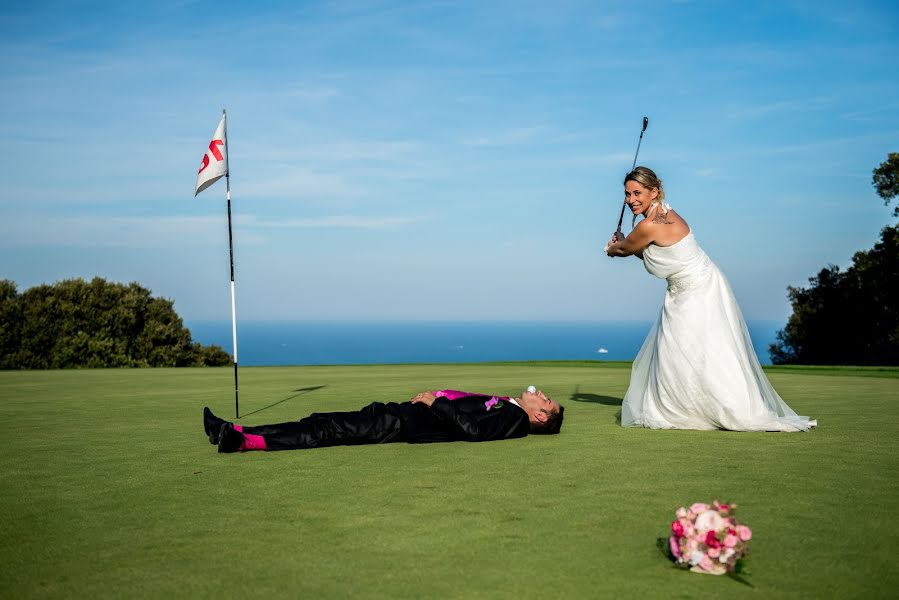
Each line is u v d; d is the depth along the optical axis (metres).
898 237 34.28
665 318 6.43
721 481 4.21
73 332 34.44
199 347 40.44
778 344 46.94
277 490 4.06
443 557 2.89
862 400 8.84
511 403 5.85
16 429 6.71
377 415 5.54
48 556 2.97
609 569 2.75
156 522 3.45
